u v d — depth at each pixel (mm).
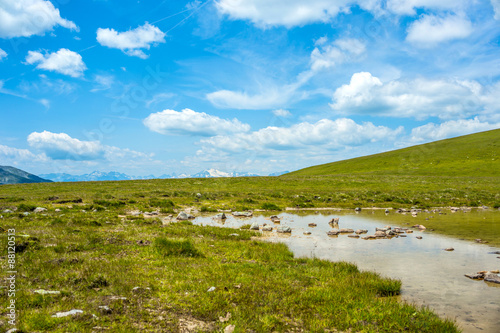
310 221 26438
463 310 8266
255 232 20062
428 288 9977
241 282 9633
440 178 70250
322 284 9883
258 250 14500
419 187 56906
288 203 39906
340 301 8508
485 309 8328
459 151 106375
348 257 14078
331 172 120375
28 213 22234
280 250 14656
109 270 9852
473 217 28375
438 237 18891
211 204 37938
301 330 6898
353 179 70562
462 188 53531
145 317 6883
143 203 34656
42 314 6410
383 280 10078
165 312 7289
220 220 26828
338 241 17828
